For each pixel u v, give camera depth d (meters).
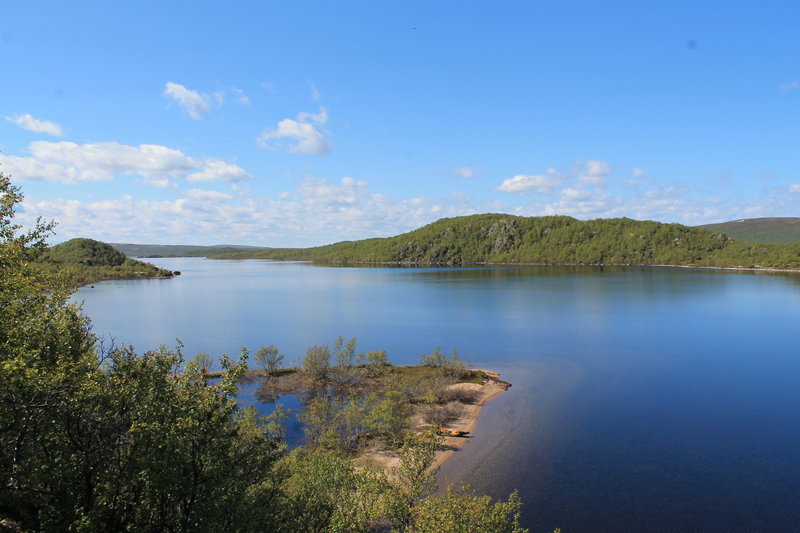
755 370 73.00
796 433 47.84
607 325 114.69
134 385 16.28
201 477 15.68
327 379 68.44
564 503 35.22
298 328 115.62
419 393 59.97
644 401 58.22
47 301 19.64
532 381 67.56
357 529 23.48
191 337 104.38
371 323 122.38
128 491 15.59
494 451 43.81
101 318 130.62
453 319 127.19
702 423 50.81
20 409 15.09
